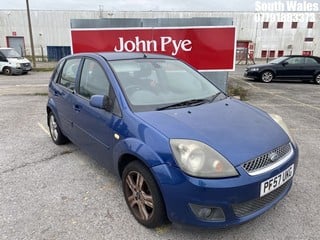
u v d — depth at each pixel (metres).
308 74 14.45
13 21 41.31
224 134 2.50
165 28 8.62
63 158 4.35
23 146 4.87
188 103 3.13
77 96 3.79
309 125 6.16
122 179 2.93
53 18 41.50
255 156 2.36
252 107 3.31
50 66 25.58
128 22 8.81
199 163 2.26
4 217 2.90
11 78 16.48
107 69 3.31
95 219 2.87
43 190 3.42
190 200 2.27
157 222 2.58
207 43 8.61
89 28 8.80
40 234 2.65
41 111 7.45
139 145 2.54
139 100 3.01
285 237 2.59
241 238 2.58
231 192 2.23
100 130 3.20
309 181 3.59
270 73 14.58
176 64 3.84
